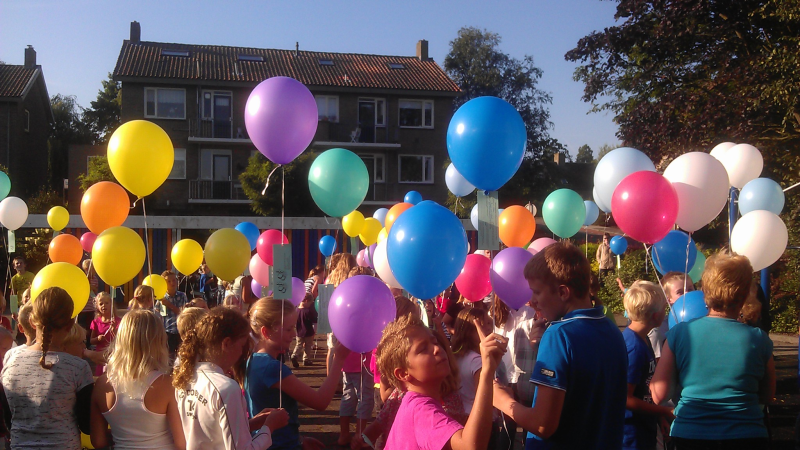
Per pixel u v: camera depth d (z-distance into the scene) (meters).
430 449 2.01
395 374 2.24
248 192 22.02
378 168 26.92
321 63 27.42
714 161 4.35
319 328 3.71
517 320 4.29
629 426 3.21
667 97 14.35
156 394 2.71
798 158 12.69
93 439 2.86
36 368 2.95
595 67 16.66
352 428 5.84
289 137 4.22
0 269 16.92
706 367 2.69
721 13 14.32
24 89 27.73
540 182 33.50
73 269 4.62
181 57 25.52
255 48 27.61
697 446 2.65
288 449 3.06
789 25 12.88
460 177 8.14
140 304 5.70
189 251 7.28
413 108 27.05
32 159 30.16
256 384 3.07
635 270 12.34
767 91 11.82
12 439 2.94
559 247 2.48
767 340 2.75
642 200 3.85
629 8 15.44
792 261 10.35
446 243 3.56
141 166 4.79
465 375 3.41
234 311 2.81
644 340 3.39
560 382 2.21
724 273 2.75
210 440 2.48
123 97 23.92
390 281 5.39
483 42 36.16
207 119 24.78
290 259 3.67
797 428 2.85
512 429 3.93
